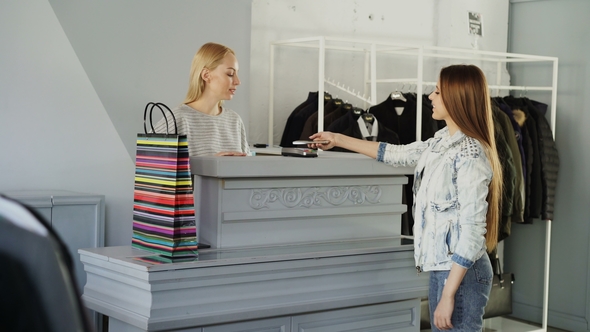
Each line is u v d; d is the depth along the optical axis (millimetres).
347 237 2473
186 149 1992
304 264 2115
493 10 5660
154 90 3434
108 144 3295
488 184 2096
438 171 2137
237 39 3742
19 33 3062
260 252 2117
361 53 5004
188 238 2002
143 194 2102
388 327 2467
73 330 305
